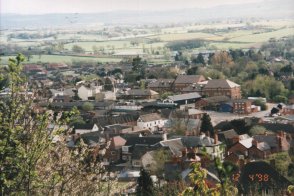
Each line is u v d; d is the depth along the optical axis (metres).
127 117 187.38
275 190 72.38
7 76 25.27
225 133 146.88
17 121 25.20
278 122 169.75
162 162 105.00
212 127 166.50
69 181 28.59
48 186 26.05
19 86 25.44
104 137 142.38
